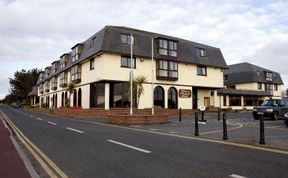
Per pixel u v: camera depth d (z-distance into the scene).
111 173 6.23
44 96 63.09
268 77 58.06
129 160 7.52
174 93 36.44
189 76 37.84
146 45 33.53
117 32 31.58
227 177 5.87
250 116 30.20
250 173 6.17
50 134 13.27
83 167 6.79
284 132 13.94
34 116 30.19
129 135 12.98
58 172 6.36
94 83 33.53
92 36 34.47
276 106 23.56
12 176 5.91
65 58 44.06
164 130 15.48
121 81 31.48
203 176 5.94
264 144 10.12
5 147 9.40
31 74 97.38
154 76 34.16
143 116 19.94
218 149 9.17
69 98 40.50
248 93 50.03
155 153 8.48
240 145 9.98
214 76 41.03
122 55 31.59
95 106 33.09
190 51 38.09
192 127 17.31
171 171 6.36
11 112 40.75
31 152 8.70
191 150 8.98
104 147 9.55
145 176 5.96
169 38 35.53
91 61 33.84
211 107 39.88
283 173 6.15
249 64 59.53
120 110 29.56
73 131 14.65
